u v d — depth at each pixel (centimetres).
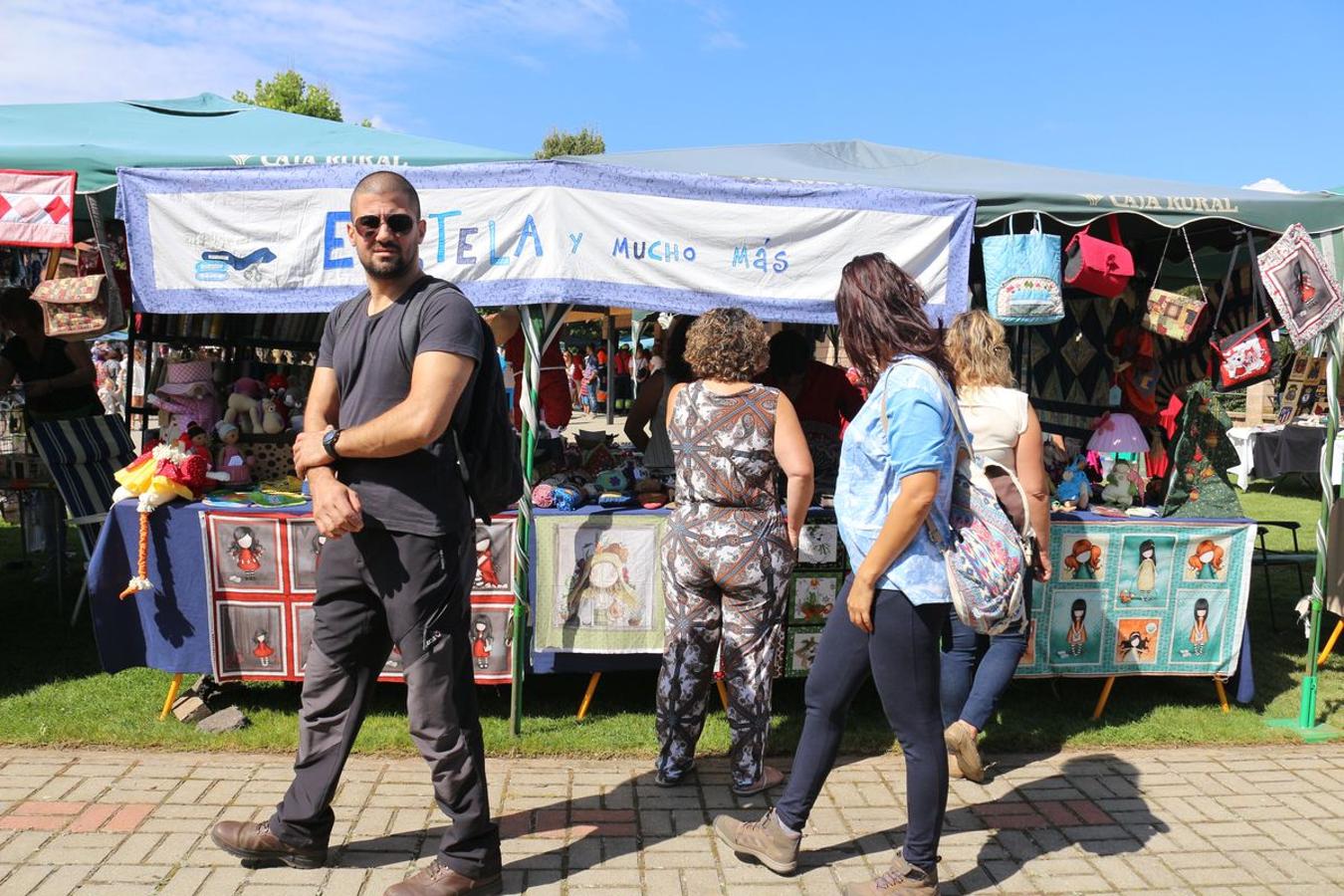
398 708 422
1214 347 503
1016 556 267
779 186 394
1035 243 400
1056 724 435
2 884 279
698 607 349
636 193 382
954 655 372
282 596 401
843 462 280
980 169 520
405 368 260
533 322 388
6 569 662
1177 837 334
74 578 642
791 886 294
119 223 485
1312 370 1160
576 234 378
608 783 364
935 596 262
